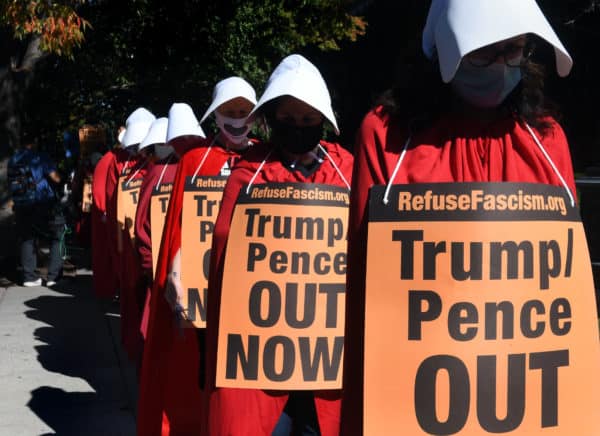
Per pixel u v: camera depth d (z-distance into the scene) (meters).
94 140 12.25
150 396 4.92
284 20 14.88
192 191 4.87
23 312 9.86
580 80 11.46
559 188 2.31
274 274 3.64
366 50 17.73
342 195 3.74
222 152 4.98
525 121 2.36
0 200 12.88
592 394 2.30
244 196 3.72
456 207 2.25
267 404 3.61
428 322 2.25
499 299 2.24
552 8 10.45
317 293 3.65
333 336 3.65
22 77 13.31
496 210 2.24
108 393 6.53
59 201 12.00
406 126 2.35
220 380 3.61
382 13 15.80
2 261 12.70
